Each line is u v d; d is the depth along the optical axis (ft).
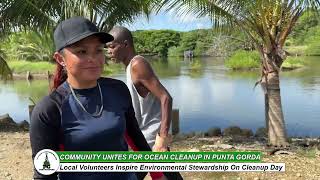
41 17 30.30
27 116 49.52
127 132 7.46
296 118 45.09
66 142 6.47
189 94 66.64
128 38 10.07
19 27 32.14
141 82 9.64
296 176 17.04
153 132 9.86
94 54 6.48
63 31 6.41
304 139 27.78
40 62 117.50
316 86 72.43
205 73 109.19
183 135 29.14
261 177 16.94
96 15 28.71
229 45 126.72
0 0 30.71
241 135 30.17
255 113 48.85
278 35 24.06
